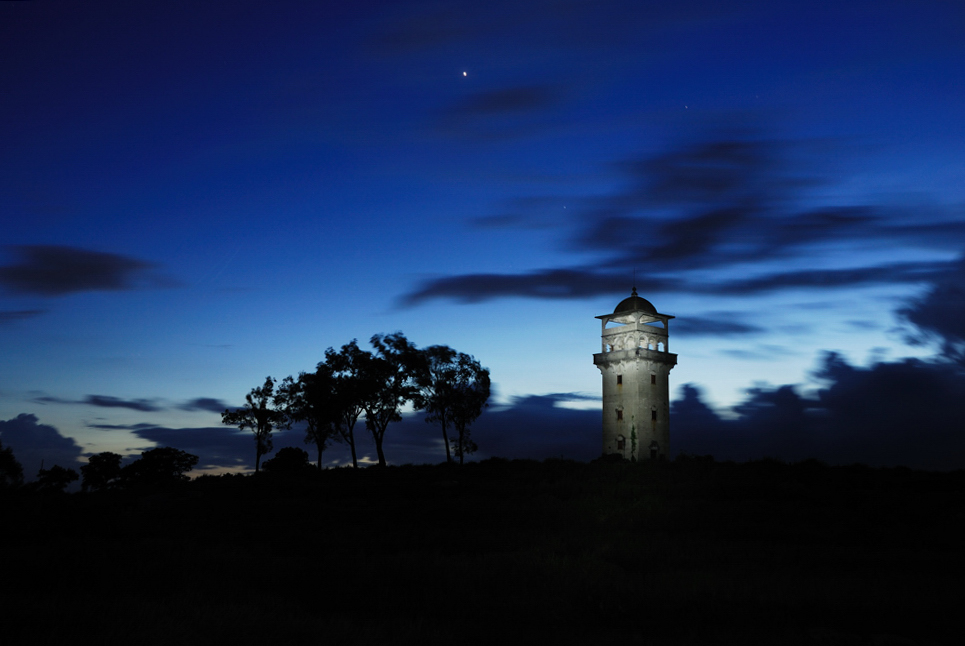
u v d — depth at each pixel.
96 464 111.94
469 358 95.38
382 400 91.75
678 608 17.55
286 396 95.94
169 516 42.56
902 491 49.53
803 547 28.92
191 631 14.03
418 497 52.03
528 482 57.88
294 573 21.80
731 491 48.19
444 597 18.75
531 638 14.90
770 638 14.84
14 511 35.53
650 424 98.31
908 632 15.67
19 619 14.66
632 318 103.12
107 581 20.00
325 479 65.00
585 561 23.94
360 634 14.58
